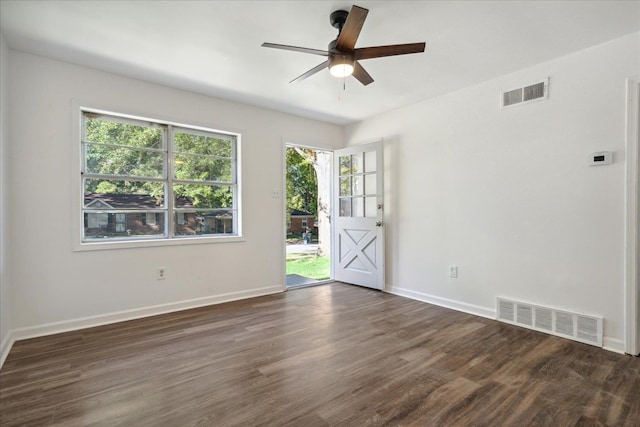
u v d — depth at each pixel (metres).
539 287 3.00
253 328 3.06
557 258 2.89
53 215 2.92
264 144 4.30
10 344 2.63
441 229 3.81
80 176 3.08
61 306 2.96
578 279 2.77
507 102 3.21
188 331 2.98
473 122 3.50
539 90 2.99
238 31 2.45
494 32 2.45
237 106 4.06
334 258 5.16
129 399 1.92
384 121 4.49
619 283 2.55
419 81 3.39
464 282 3.59
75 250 3.03
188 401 1.91
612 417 1.75
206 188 3.96
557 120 2.88
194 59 2.91
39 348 2.60
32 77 2.82
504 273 3.25
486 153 3.39
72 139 3.01
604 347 2.61
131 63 2.99
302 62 2.96
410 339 2.81
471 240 3.53
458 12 2.20
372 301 3.98
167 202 3.64
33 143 2.83
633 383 2.09
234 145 4.17
